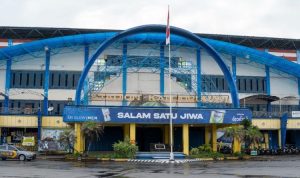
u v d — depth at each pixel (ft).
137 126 174.50
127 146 132.57
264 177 70.18
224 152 164.66
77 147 139.03
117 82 195.11
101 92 192.34
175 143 174.60
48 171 80.64
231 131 142.00
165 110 142.41
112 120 139.23
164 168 92.58
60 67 195.42
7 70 192.03
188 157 135.74
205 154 140.15
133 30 160.76
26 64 193.98
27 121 170.40
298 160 130.31
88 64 156.66
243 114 148.87
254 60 208.44
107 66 192.95
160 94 190.90
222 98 187.73
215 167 96.68
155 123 142.82
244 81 208.13
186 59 202.80
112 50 197.98
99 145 176.76
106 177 68.39
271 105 208.33
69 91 193.36
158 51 201.57
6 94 189.37
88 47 198.59
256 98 192.65
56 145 165.48
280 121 187.52
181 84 199.11
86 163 110.83
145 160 125.70
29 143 167.43
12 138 174.81
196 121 144.25
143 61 197.47
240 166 100.58
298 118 188.75
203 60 204.85
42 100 191.31
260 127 185.47
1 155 124.06
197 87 199.11
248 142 148.25
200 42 165.68
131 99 186.91
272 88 210.38
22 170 82.99
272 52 218.79
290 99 209.87
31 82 192.85
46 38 208.23
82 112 138.31
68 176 69.67
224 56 208.74
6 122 169.17
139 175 72.74
